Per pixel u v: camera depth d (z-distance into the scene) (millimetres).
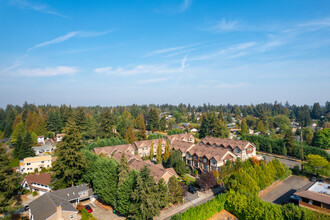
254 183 46906
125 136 101562
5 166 39125
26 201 49938
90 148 85250
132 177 42406
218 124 110062
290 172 65938
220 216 41312
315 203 43062
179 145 85062
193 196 51188
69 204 41812
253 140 102938
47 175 59094
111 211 44656
